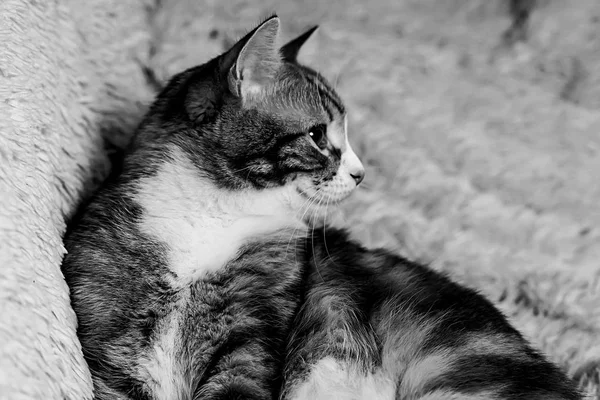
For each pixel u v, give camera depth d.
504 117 0.97
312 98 0.77
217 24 0.96
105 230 0.73
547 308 0.85
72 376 0.66
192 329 0.73
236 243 0.75
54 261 0.70
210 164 0.75
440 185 0.92
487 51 1.02
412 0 1.05
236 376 0.72
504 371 0.72
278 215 0.77
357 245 0.81
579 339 0.83
